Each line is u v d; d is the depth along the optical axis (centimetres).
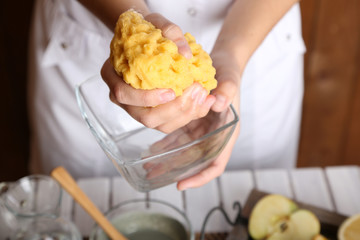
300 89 122
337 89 159
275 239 83
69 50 105
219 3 96
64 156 119
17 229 84
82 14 100
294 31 109
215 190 93
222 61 73
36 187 88
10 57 146
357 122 164
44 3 106
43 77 110
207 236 87
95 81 69
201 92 61
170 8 95
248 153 121
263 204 86
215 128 66
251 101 113
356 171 97
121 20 59
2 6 136
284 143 125
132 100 60
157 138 71
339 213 86
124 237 82
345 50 151
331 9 145
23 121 160
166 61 56
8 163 167
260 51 108
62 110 113
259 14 82
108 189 94
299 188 94
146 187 69
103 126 71
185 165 66
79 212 90
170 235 83
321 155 172
